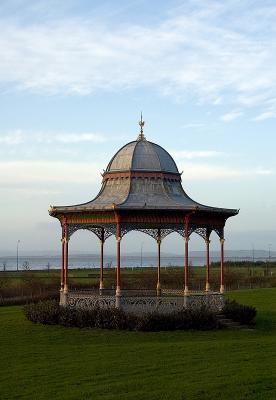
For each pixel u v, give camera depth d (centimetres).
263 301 6331
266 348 3234
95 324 3944
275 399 2241
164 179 4306
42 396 2292
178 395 2289
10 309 5662
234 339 3653
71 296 4222
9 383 2505
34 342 3559
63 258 4288
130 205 4000
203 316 3953
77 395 2295
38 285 8600
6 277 10262
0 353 3206
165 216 4066
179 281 9131
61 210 4166
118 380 2531
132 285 8231
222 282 4356
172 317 3897
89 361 2920
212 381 2489
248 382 2470
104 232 4691
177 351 3136
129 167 4269
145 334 3766
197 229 4428
